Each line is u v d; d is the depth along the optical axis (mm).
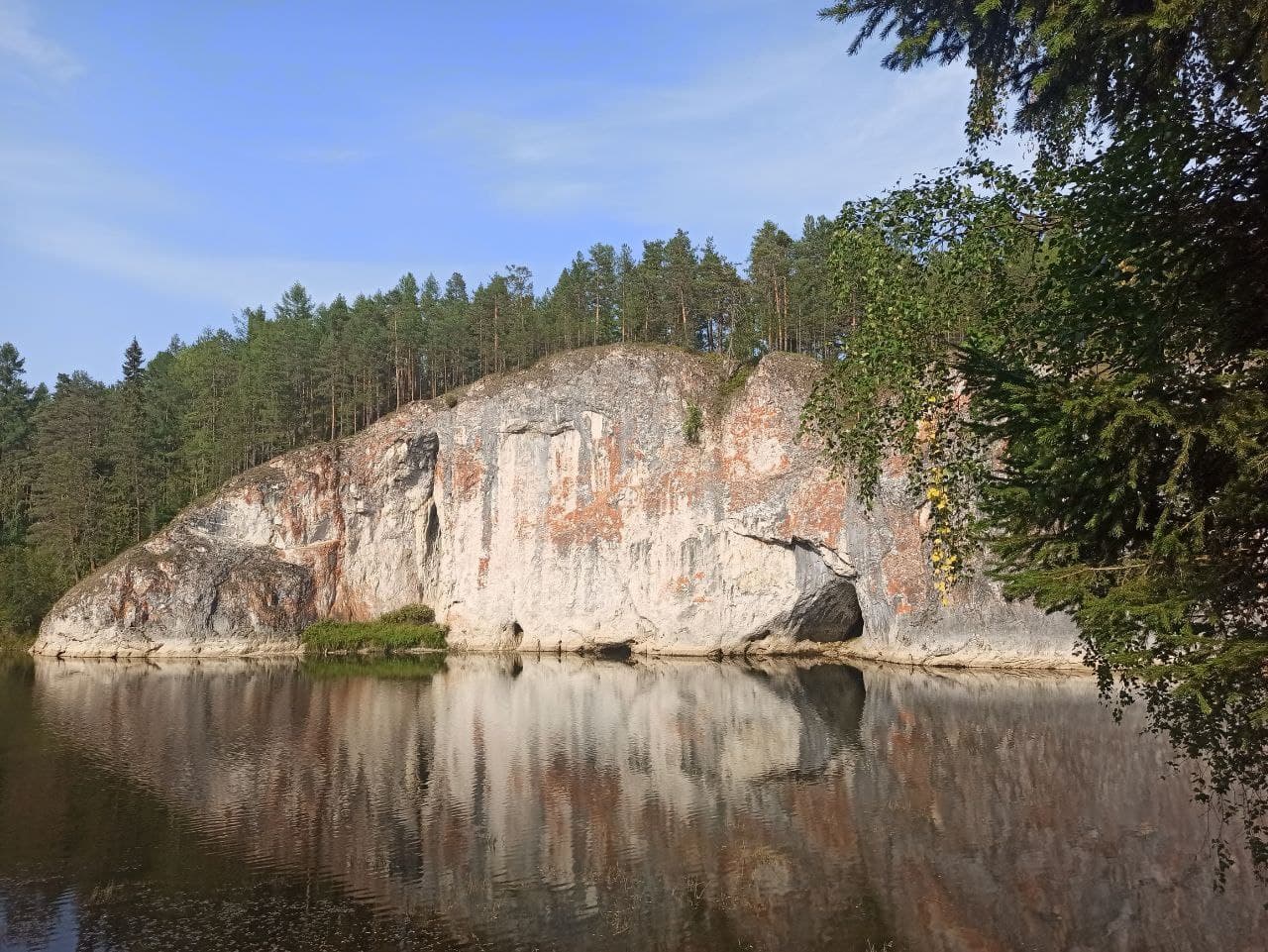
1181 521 7043
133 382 94438
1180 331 7215
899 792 23328
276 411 81250
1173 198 7035
